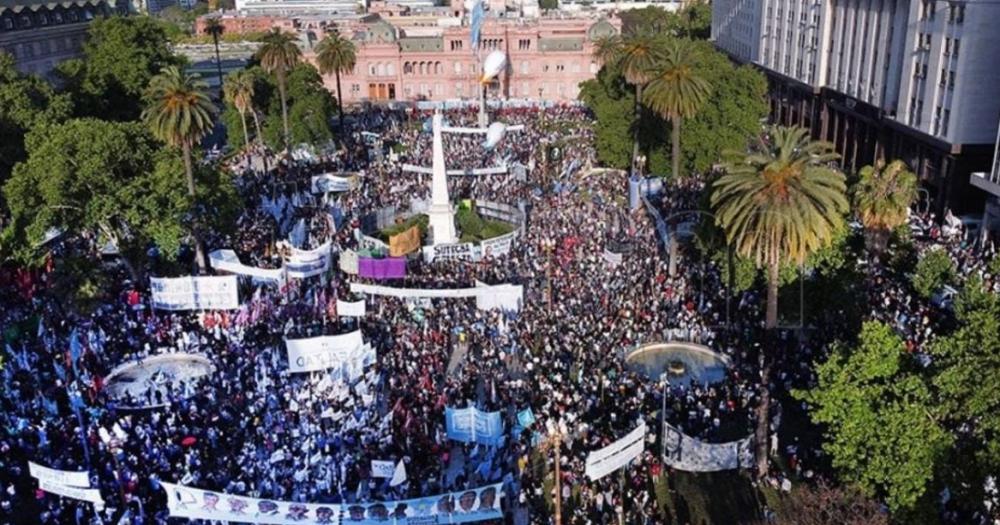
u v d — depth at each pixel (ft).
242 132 378.94
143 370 171.01
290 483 129.18
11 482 134.10
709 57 302.25
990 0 241.76
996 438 100.99
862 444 110.52
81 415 147.02
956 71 253.85
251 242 245.86
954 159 259.19
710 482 134.82
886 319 174.09
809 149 138.21
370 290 189.78
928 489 104.63
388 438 141.28
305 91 360.89
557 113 468.75
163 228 200.54
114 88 339.98
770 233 135.64
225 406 151.64
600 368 162.71
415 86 538.88
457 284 206.80
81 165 195.31
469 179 313.12
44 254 211.82
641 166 305.94
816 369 120.16
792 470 136.67
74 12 433.48
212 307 183.52
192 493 113.50
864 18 317.22
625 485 132.57
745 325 179.52
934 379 105.91
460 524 123.34
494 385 156.76
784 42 399.24
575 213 264.93
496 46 528.22
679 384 160.97
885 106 303.68
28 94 267.80
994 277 193.67
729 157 160.45
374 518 113.50
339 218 271.08
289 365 160.04
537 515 125.29
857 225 211.82
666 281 204.54
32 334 186.60
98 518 120.57
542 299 195.31
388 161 350.64
